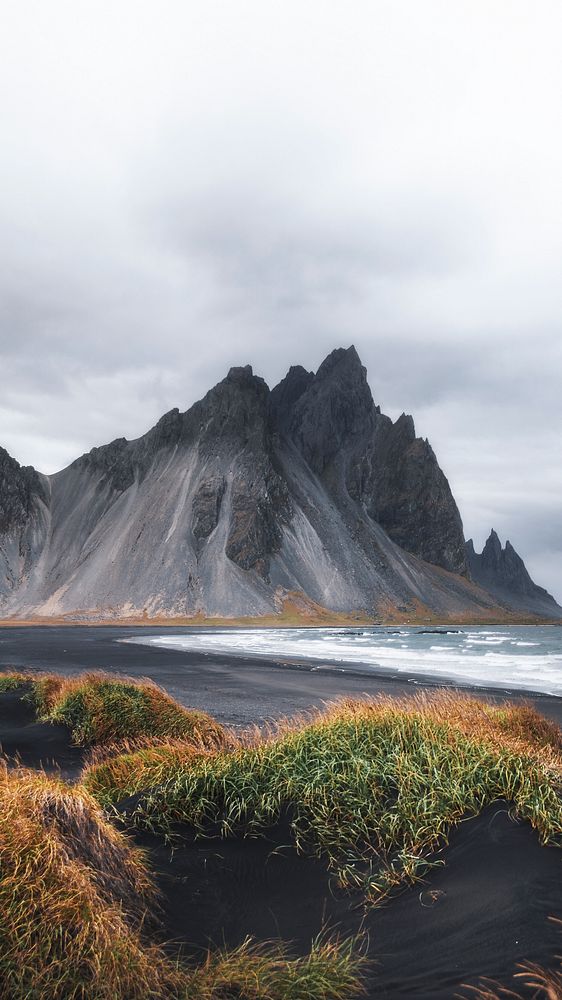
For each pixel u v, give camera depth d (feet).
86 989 12.25
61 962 12.55
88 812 17.22
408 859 17.67
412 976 13.37
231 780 22.41
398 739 23.95
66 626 597.52
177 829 20.97
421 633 492.13
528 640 344.49
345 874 17.80
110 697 48.73
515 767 20.67
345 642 293.84
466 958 13.65
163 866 18.62
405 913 15.80
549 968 12.66
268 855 19.22
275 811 21.07
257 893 17.58
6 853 14.08
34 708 59.77
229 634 417.90
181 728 44.78
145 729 45.11
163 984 13.11
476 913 15.10
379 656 182.91
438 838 18.76
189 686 95.25
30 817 15.49
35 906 13.16
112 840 17.48
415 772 20.98
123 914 14.51
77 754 42.70
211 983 13.14
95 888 14.60
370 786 20.95
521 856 16.88
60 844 15.01
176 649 203.82
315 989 13.08
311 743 24.35
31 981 12.14
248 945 15.10
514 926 14.26
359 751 23.00
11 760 40.81
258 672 120.26
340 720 26.68
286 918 16.35
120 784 25.73
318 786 21.20
